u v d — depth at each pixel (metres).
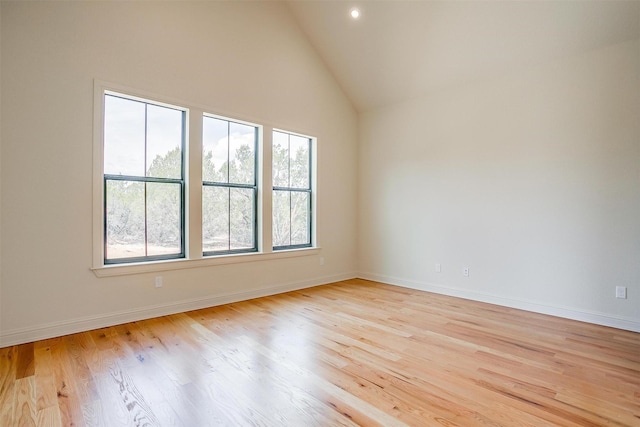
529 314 3.60
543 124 3.65
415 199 4.84
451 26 3.78
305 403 1.89
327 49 4.85
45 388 2.02
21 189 2.71
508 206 3.92
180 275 3.59
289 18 4.62
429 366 2.36
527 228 3.78
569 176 3.48
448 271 4.47
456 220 4.39
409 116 4.91
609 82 3.23
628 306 3.15
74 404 1.86
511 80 3.88
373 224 5.41
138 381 2.12
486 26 3.61
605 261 3.27
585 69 3.37
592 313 3.34
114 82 3.14
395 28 4.10
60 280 2.88
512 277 3.89
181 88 3.57
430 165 4.67
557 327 3.19
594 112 3.32
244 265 4.14
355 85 5.19
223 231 4.04
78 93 2.96
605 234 3.27
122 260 3.28
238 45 4.07
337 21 4.41
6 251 2.65
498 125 3.99
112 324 3.14
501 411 1.83
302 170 4.97
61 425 1.68
